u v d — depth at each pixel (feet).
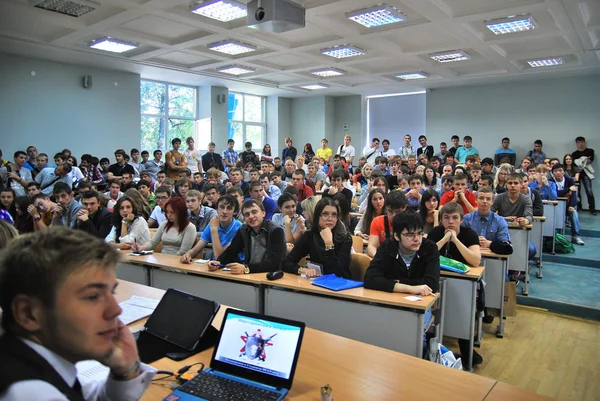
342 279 8.27
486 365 9.50
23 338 2.26
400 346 7.11
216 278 8.93
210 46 22.47
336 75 30.60
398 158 27.45
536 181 19.84
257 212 9.57
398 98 39.60
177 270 9.39
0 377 2.02
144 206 16.25
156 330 5.56
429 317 7.84
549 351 10.22
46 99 26.13
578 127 30.32
